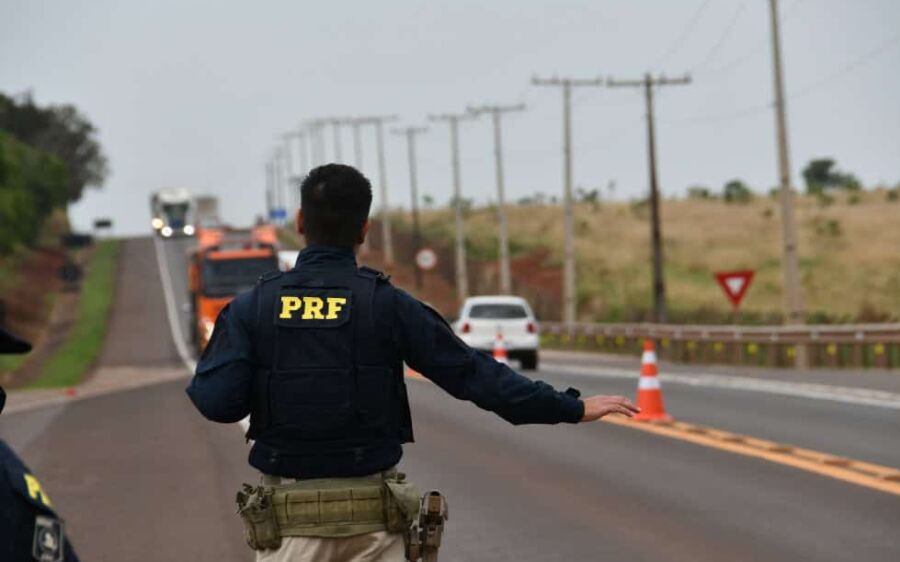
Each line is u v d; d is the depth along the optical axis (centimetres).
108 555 2719
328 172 1227
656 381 5184
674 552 2616
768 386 6988
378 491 1198
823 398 6112
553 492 3438
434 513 1203
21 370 12612
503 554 2630
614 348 14050
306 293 1200
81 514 3269
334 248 1226
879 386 6744
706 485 3484
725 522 2931
